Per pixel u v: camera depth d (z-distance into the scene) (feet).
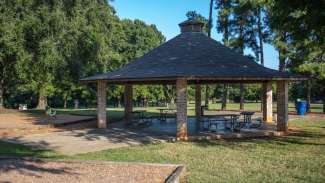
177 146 46.60
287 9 43.91
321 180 29.37
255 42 116.78
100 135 58.34
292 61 100.94
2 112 107.24
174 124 74.90
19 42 71.51
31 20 71.56
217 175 31.04
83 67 102.37
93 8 94.68
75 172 31.22
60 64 91.40
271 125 70.28
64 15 78.28
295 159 37.63
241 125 67.41
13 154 41.29
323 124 73.26
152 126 71.51
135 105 202.18
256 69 60.49
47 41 76.59
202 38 67.46
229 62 61.31
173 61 61.41
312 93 200.85
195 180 29.48
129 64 67.41
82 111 124.98
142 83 71.72
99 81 65.82
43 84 122.72
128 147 46.06
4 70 94.58
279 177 30.32
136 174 30.25
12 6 71.67
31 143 50.42
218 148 44.88
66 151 43.73
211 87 227.61
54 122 77.71
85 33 90.63
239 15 114.62
